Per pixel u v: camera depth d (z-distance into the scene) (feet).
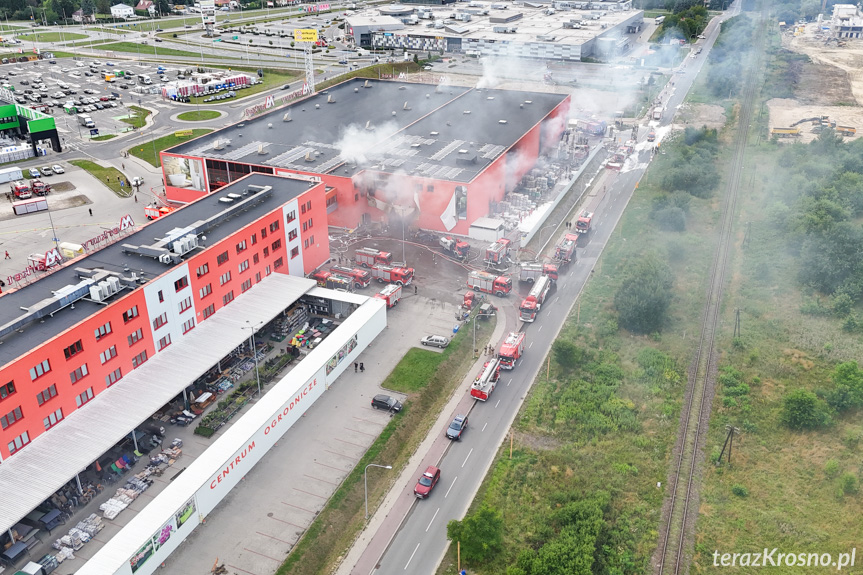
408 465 258.16
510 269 407.64
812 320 355.97
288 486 245.04
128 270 287.69
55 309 263.29
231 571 210.18
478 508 237.04
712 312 367.45
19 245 435.94
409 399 293.23
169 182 481.05
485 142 511.81
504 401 294.87
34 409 238.89
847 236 398.42
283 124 554.05
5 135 647.56
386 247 434.30
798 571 212.43
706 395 299.17
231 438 247.70
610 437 271.49
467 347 332.80
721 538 225.15
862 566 212.64
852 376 295.48
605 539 221.05
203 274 312.29
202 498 226.17
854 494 241.76
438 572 212.02
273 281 353.31
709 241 450.30
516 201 492.54
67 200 510.99
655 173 567.59
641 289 346.33
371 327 329.72
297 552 216.74
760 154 611.47
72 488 238.48
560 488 244.83
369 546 222.07
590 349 330.95
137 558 200.23
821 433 274.77
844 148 579.07
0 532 204.74
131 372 280.31
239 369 306.76
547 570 200.85
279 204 364.17
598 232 465.88
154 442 262.47
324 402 290.97
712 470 255.50
